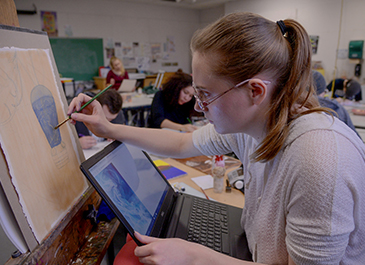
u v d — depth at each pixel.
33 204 0.50
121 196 0.61
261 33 0.48
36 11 5.01
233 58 0.47
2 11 0.55
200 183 1.21
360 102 3.30
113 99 1.71
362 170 0.46
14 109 0.50
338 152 0.44
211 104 0.53
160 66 7.08
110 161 0.66
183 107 2.43
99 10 5.77
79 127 1.89
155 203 0.76
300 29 0.50
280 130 0.51
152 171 0.88
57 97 0.69
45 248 0.50
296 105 0.56
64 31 5.41
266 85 0.49
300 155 0.47
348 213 0.44
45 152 0.58
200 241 0.71
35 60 0.61
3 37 0.51
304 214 0.45
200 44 0.50
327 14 4.40
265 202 0.58
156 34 6.79
